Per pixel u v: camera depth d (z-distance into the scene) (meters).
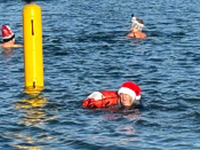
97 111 14.94
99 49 23.48
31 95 16.50
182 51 23.17
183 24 30.92
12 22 31.77
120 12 36.72
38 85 17.23
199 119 14.35
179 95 16.50
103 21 32.12
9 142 12.92
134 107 15.20
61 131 13.56
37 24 16.97
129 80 18.52
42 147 12.66
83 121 14.23
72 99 16.11
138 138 13.12
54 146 12.71
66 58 21.62
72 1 42.81
